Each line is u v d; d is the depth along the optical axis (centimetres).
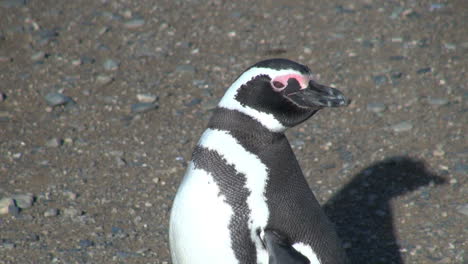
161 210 1546
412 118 1877
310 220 970
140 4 2623
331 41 2311
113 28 2439
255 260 934
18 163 1712
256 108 955
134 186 1631
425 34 2320
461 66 2116
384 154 1725
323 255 974
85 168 1700
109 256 1385
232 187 932
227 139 956
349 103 1964
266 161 957
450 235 1426
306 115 968
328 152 1750
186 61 2228
